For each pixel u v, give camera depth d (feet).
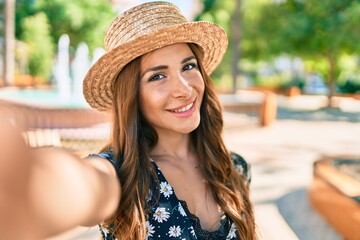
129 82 4.32
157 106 4.33
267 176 21.63
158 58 4.26
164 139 4.77
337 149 29.50
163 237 3.98
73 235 13.06
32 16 88.17
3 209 1.09
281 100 77.77
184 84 4.27
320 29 58.08
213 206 4.59
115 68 4.28
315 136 35.35
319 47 61.21
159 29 3.94
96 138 22.80
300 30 58.80
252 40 81.76
